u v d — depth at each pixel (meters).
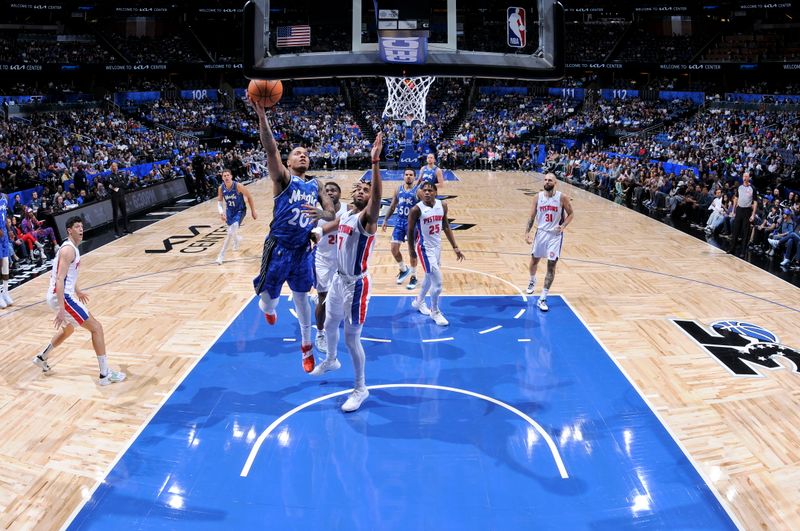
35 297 8.61
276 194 4.55
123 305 8.11
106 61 36.44
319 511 3.86
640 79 41.06
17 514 3.84
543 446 4.64
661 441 4.71
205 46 41.66
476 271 9.95
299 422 5.00
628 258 10.82
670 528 3.72
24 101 29.02
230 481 4.18
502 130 34.69
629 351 6.53
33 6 32.31
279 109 38.59
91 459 4.46
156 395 5.49
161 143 27.66
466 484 4.14
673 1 33.66
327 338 5.22
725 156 21.14
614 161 21.56
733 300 8.34
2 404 5.31
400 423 4.98
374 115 36.75
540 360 6.30
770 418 5.07
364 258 4.85
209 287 8.97
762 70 32.22
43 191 15.22
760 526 3.74
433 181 9.30
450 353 6.49
